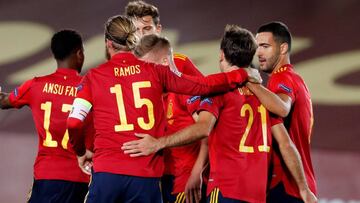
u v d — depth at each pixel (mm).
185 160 19859
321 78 38469
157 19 20672
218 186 16969
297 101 18859
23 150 34375
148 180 16766
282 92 18406
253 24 42938
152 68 17000
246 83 17406
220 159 17078
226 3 45094
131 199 16734
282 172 18828
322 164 33250
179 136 16625
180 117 19719
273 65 19719
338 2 44062
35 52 42125
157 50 18047
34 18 45344
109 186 16562
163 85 17062
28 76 39906
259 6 44375
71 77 19547
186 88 16906
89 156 18812
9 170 32844
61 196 19484
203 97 17031
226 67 17578
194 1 45594
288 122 18922
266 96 17344
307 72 38969
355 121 35719
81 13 45250
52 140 19359
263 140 17422
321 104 36750
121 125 16688
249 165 17094
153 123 16812
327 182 32000
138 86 16812
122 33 17156
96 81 16922
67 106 19297
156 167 16953
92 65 39906
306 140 19203
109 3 45969
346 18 42812
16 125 36406
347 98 37000
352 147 34344
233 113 17047
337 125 35625
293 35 42094
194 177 18766
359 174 32438
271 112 17531
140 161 16672
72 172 19422
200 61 39750
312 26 42500
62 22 44625
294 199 18750
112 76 16891
